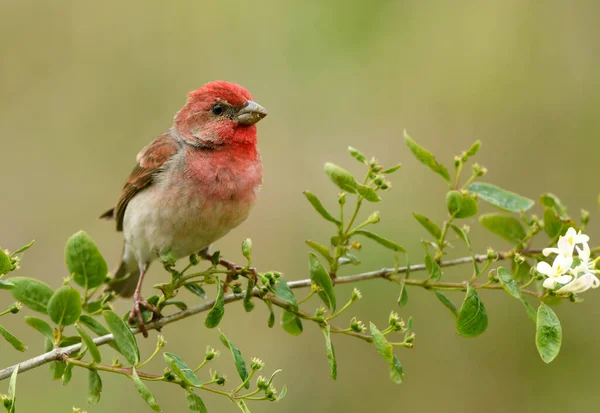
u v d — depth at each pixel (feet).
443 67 43.86
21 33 44.55
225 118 27.96
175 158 27.86
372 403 38.52
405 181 42.11
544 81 43.11
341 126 43.55
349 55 44.21
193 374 20.20
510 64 43.50
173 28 45.14
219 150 27.96
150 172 28.04
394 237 40.06
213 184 27.61
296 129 43.55
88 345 20.15
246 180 28.07
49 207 42.57
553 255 25.12
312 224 41.57
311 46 44.37
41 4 44.80
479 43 43.78
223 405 37.88
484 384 38.55
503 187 42.45
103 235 42.32
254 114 27.99
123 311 37.47
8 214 42.09
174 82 44.60
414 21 44.42
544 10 43.65
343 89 43.98
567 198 41.88
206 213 27.68
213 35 45.11
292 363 38.91
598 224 41.22
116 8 45.14
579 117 42.45
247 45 44.86
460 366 38.65
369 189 23.24
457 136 43.09
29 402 35.78
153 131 43.98
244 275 23.24
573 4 43.37
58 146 43.47
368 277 24.11
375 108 43.78
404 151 42.80
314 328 39.34
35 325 21.99
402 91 43.91
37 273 41.22
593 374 37.99
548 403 37.96
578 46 43.19
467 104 43.29
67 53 44.73
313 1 44.80
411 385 38.63
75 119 43.98
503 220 25.99
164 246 28.22
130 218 28.78
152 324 24.54
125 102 44.34
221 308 21.38
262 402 38.22
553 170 42.24
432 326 38.78
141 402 36.58
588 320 38.42
